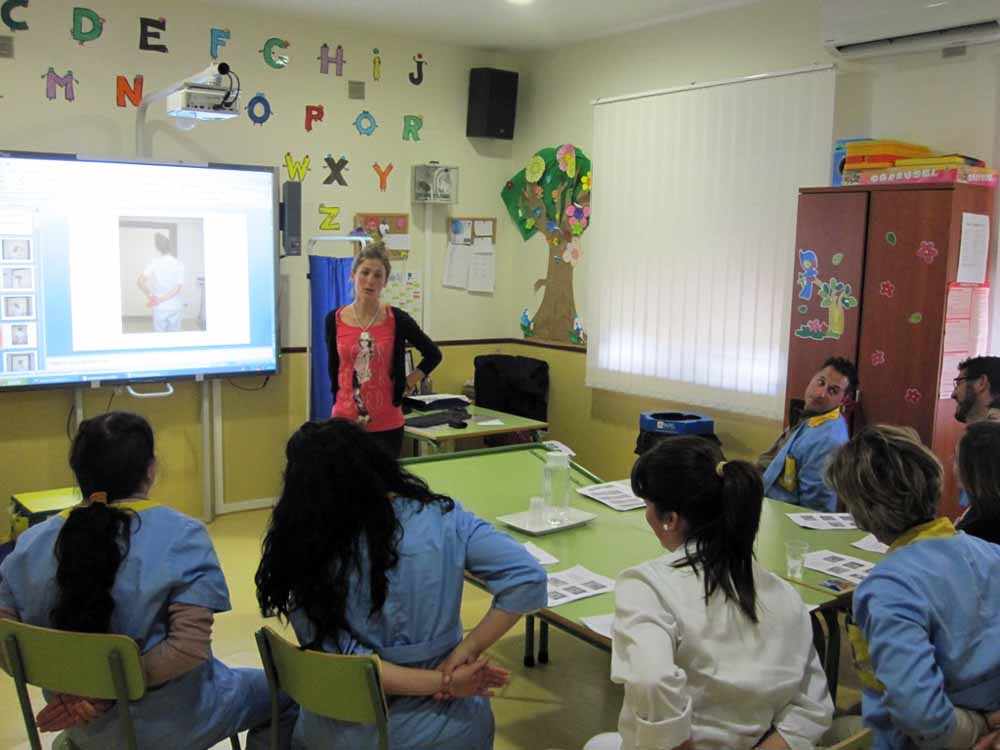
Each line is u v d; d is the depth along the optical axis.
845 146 3.86
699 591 1.60
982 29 3.51
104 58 4.45
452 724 1.69
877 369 3.67
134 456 1.82
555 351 5.77
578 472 3.42
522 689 3.15
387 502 1.66
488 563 1.71
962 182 3.45
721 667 1.56
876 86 4.02
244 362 4.90
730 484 1.60
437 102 5.63
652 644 1.50
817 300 3.84
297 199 4.84
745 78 4.38
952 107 3.77
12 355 4.22
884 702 1.51
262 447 5.18
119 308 4.48
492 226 6.00
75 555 1.71
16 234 4.18
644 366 5.10
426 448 4.96
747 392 4.52
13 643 1.76
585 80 5.47
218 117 4.15
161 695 1.84
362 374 3.93
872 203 3.64
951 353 3.54
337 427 1.68
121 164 4.41
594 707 3.03
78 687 1.74
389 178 5.48
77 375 4.41
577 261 5.59
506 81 5.73
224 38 4.78
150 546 1.77
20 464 4.42
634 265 5.11
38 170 4.20
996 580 1.61
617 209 5.18
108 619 1.73
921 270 3.51
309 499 1.61
